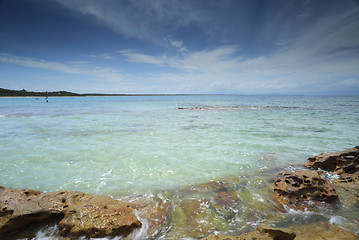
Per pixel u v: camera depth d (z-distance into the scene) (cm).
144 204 477
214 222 413
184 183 590
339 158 695
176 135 1257
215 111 3116
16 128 1442
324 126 1619
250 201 495
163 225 404
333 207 473
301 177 548
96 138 1149
